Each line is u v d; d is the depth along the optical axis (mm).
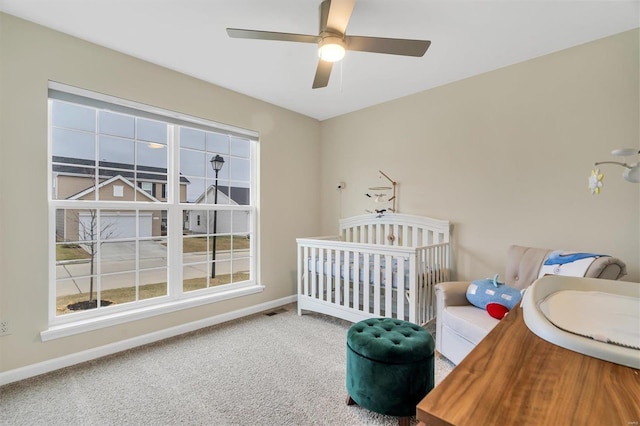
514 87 2682
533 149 2590
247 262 3627
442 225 3066
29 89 2117
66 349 2273
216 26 2166
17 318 2082
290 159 3910
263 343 2662
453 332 2174
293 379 2092
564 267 2033
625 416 516
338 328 3018
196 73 2898
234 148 3453
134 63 2598
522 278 2320
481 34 2232
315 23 2123
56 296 2449
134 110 2625
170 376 2133
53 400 1865
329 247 3133
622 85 2211
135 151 2738
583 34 2234
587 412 526
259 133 3557
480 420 506
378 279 2766
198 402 1847
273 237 3725
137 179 2748
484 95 2854
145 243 2818
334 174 4148
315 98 3512
